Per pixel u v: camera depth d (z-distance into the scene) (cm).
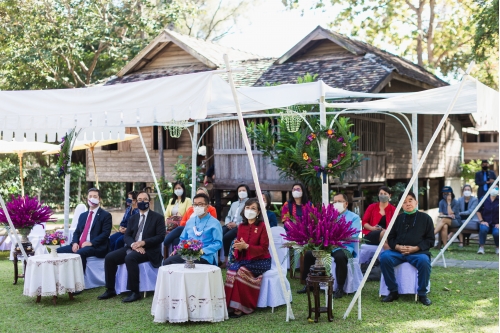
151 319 684
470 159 2672
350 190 1559
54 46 2339
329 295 656
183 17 2770
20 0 2336
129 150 1938
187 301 656
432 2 2812
